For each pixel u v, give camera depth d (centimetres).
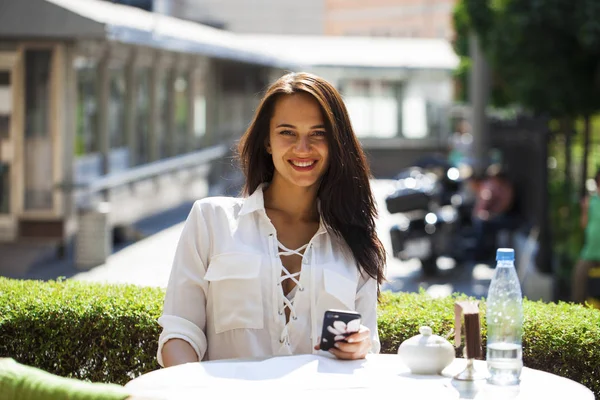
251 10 5928
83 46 1753
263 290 468
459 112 3859
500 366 416
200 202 482
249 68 3212
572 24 1644
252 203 479
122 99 2019
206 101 2823
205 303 475
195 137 2670
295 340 470
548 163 1436
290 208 487
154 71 2248
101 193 1864
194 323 470
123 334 604
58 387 346
